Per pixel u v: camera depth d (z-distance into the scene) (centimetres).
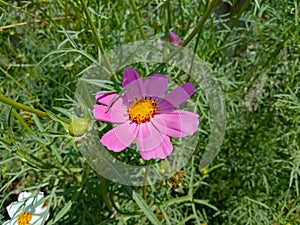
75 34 20
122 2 23
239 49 28
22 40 29
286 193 23
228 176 27
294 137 25
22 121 18
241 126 27
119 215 21
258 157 27
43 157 24
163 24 24
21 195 20
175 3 26
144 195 19
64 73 27
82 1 16
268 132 27
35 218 20
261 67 27
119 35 23
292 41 24
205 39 25
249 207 25
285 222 22
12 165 24
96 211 22
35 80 28
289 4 23
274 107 26
